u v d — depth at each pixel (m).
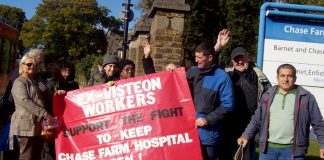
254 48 43.34
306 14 8.53
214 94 6.01
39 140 6.57
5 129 6.97
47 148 7.07
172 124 6.13
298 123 5.69
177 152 6.08
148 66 7.30
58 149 6.33
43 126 6.22
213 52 6.08
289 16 8.57
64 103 6.43
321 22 8.68
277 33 8.68
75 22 80.69
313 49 8.71
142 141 6.20
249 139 6.02
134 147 6.20
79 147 6.32
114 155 6.25
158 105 6.21
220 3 43.75
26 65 6.43
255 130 6.03
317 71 8.74
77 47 81.44
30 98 6.31
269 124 5.85
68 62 7.32
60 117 6.39
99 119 6.33
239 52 6.54
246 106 6.54
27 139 6.38
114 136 6.27
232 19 43.94
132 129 6.23
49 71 7.45
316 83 8.75
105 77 7.60
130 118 6.26
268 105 5.86
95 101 6.38
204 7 42.72
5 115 7.51
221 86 6.00
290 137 5.73
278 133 5.77
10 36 17.70
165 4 11.95
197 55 6.05
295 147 5.69
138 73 15.19
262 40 8.66
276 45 8.69
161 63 11.98
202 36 42.38
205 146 6.06
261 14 8.64
